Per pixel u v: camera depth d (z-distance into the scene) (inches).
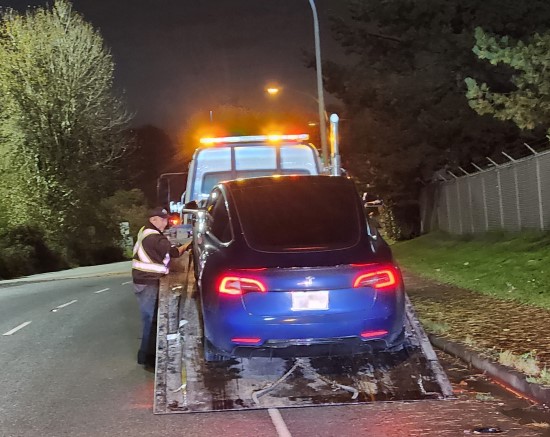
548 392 269.3
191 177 519.2
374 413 268.8
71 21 1760.6
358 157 1258.0
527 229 751.1
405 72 1170.6
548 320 402.3
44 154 1724.9
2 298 768.3
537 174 722.2
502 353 321.7
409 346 310.5
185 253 421.7
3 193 1609.3
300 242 288.7
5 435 261.7
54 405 300.5
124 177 2955.2
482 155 1121.4
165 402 281.4
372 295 274.5
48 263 1630.2
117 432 260.1
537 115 571.5
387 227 1413.6
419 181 1251.2
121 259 2143.2
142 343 370.6
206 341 290.2
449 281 613.6
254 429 254.7
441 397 283.7
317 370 299.4
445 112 1042.1
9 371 367.9
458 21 1000.2
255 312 269.1
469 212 957.8
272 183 325.4
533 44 550.9
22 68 1694.1
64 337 467.8
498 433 243.0
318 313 268.7
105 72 1831.9
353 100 1235.9
